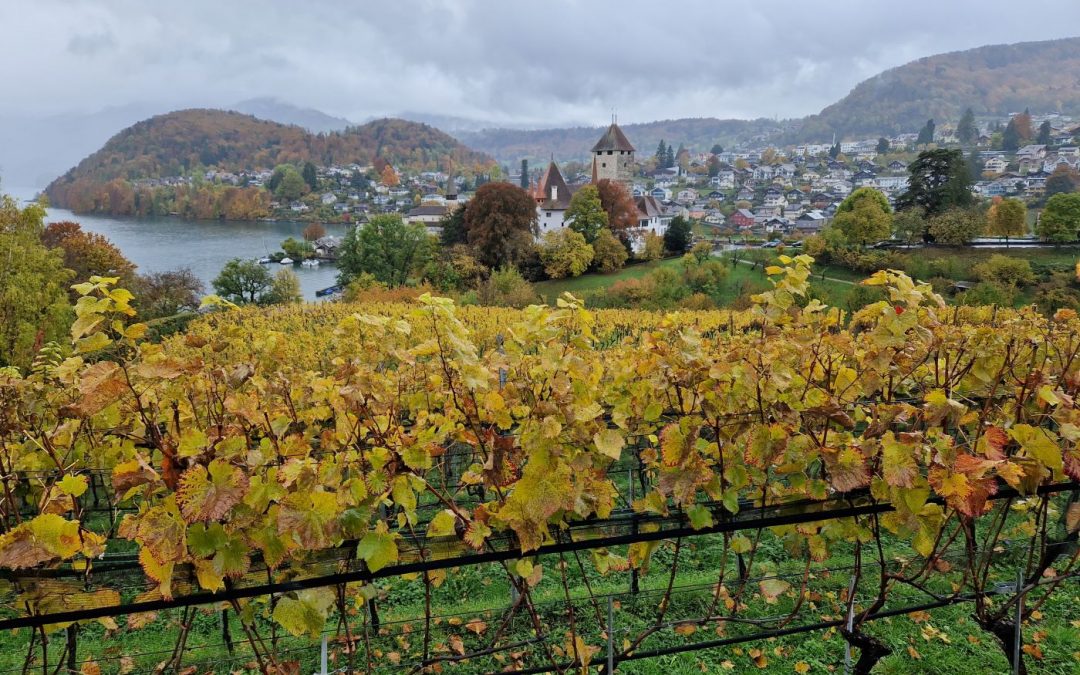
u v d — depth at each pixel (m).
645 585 5.79
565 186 101.75
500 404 3.36
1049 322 4.70
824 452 3.29
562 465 2.91
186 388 3.52
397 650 4.82
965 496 3.05
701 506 3.28
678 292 48.38
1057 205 56.50
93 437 3.85
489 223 61.25
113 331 3.00
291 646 4.80
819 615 5.25
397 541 3.11
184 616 4.14
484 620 5.14
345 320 3.41
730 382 3.36
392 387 3.74
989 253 54.09
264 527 2.72
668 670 4.64
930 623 5.16
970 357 3.88
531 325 3.29
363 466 3.09
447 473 4.46
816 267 53.56
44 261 20.69
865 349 3.93
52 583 2.69
